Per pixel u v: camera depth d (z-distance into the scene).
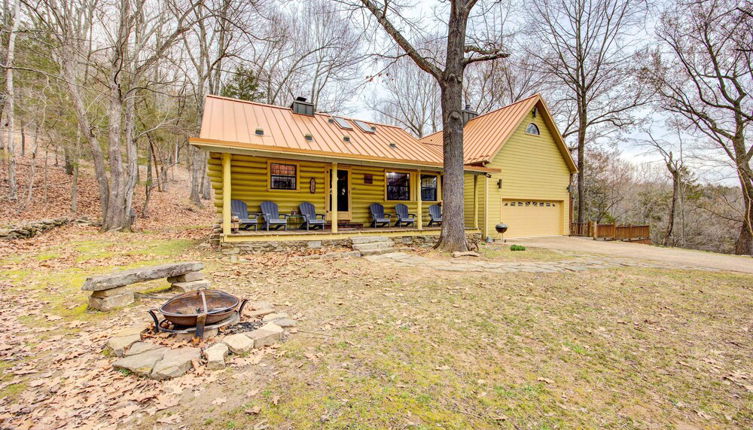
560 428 2.20
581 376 2.93
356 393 2.45
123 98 11.30
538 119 15.70
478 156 13.77
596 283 6.09
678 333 3.95
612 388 2.76
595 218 24.17
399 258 8.06
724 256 10.39
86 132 11.22
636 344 3.62
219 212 9.20
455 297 4.99
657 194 25.78
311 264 7.22
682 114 16.03
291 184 10.77
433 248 9.30
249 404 2.26
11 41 10.67
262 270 6.47
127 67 12.09
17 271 5.69
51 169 17.36
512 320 4.15
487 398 2.50
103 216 11.45
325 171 11.27
